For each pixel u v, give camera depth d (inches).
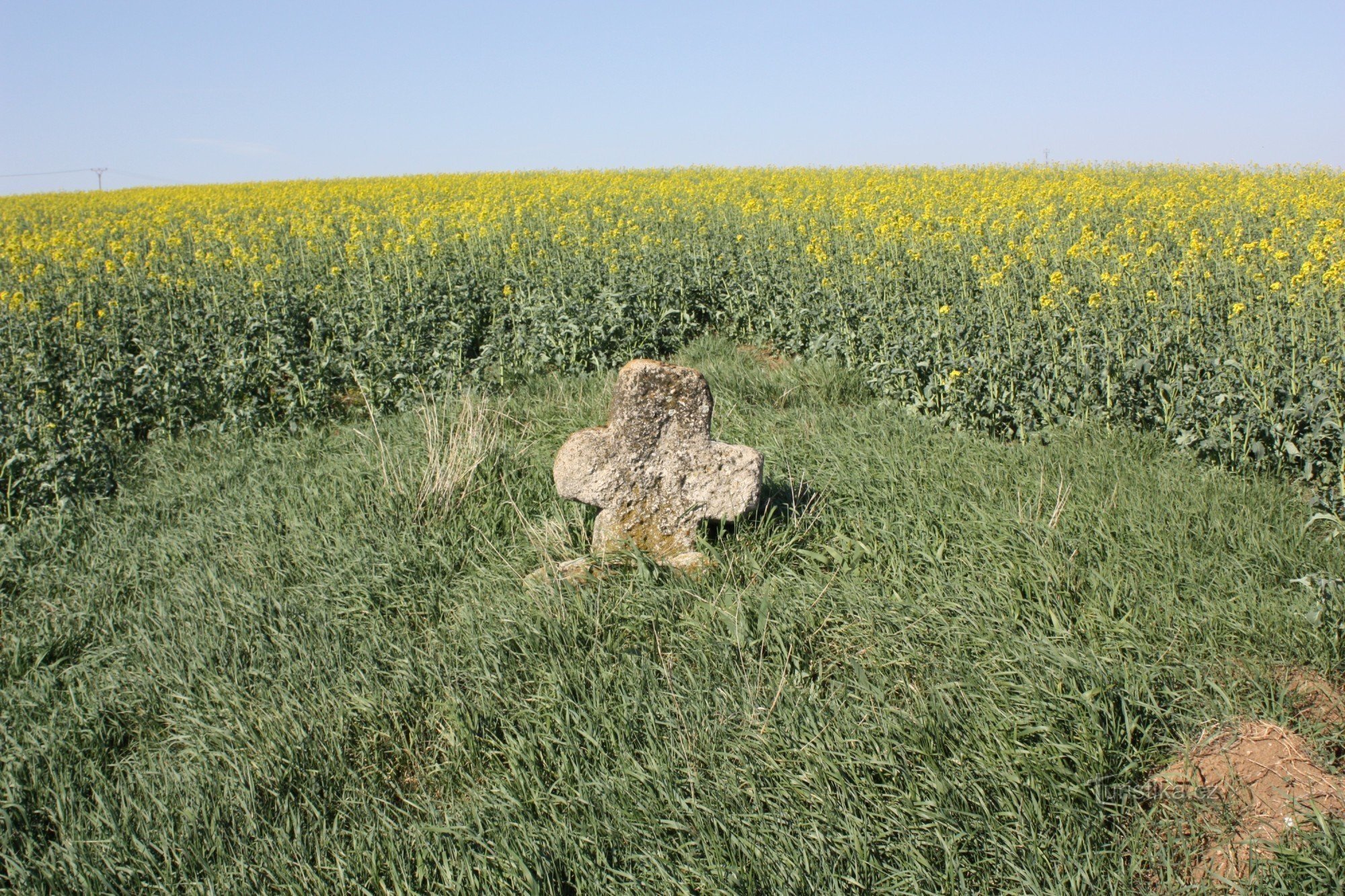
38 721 148.3
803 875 104.5
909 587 169.5
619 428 183.3
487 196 798.5
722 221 553.3
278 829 117.3
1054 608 155.6
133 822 122.2
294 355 327.9
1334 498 199.6
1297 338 248.2
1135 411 256.8
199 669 155.6
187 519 228.8
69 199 1323.8
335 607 175.9
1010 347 277.1
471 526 205.3
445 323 371.2
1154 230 491.2
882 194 693.3
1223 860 104.8
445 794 127.9
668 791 119.6
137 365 327.6
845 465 229.0
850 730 127.3
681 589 168.2
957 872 104.0
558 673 144.1
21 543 218.2
